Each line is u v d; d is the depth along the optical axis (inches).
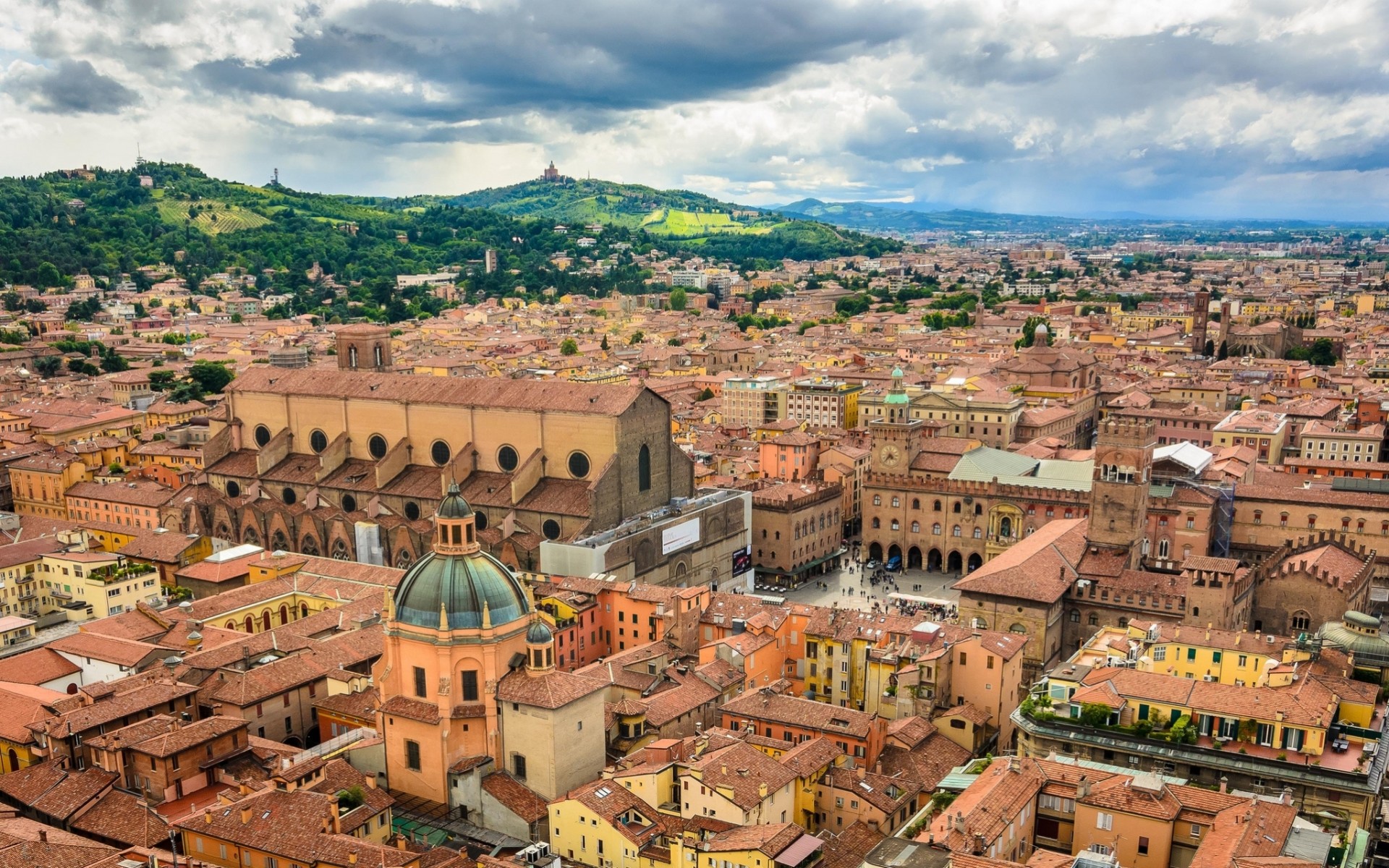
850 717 5236.2
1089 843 3932.1
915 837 3941.9
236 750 4852.4
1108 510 7367.1
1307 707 4409.5
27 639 6712.6
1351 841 3779.5
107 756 4616.1
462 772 4889.3
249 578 7628.0
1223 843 3506.4
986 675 5787.4
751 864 4028.1
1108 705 4677.7
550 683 4936.0
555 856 4360.2
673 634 6491.1
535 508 7859.3
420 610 4990.2
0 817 4237.2
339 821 4259.4
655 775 4618.6
